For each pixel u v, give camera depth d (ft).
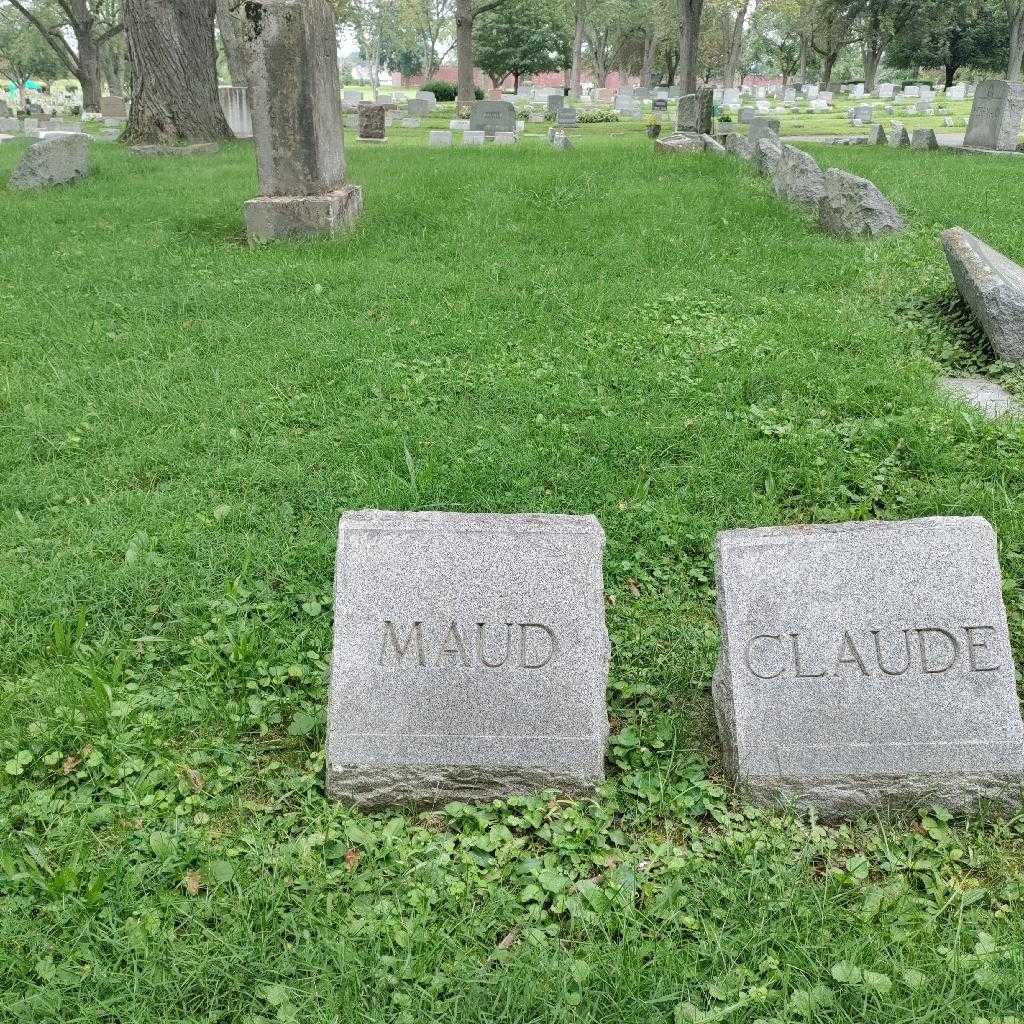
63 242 37.42
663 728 12.48
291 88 36.27
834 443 19.69
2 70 263.08
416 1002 8.91
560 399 21.89
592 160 59.41
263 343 25.86
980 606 11.44
